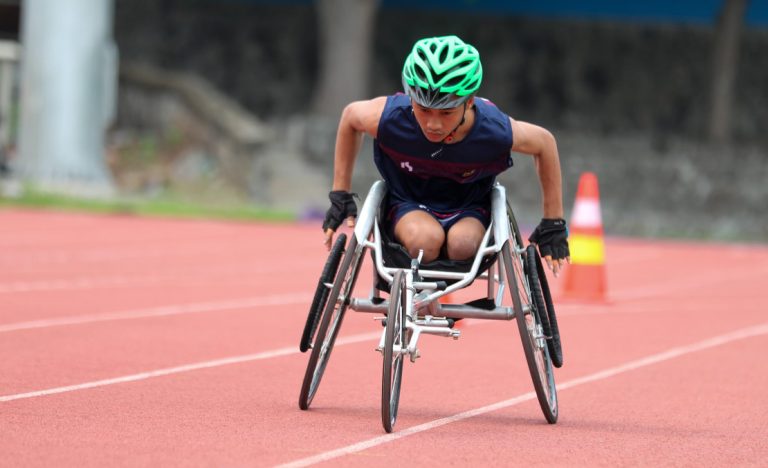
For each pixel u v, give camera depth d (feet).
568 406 84.69
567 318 137.39
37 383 84.64
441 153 74.02
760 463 67.05
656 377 98.58
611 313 143.43
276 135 389.39
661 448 70.44
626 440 72.64
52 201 288.51
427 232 74.95
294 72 447.83
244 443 66.90
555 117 459.73
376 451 66.08
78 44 307.99
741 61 474.90
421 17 460.96
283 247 222.69
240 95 442.09
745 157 413.39
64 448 63.98
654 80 467.52
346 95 390.83
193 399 81.00
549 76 463.42
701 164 407.64
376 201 75.87
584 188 155.74
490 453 66.85
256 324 122.21
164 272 170.50
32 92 307.58
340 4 388.98
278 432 70.59
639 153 410.31
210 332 115.24
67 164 308.60
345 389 87.71
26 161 309.01
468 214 76.95
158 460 61.82
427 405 82.94
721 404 86.69
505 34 464.24
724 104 435.53
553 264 78.48
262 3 453.17
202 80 443.32
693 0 438.40
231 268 181.06
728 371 102.27
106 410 75.66
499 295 77.82
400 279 71.77
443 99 70.03
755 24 474.90
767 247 299.99
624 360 107.45
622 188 400.06
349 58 389.80
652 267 219.00
